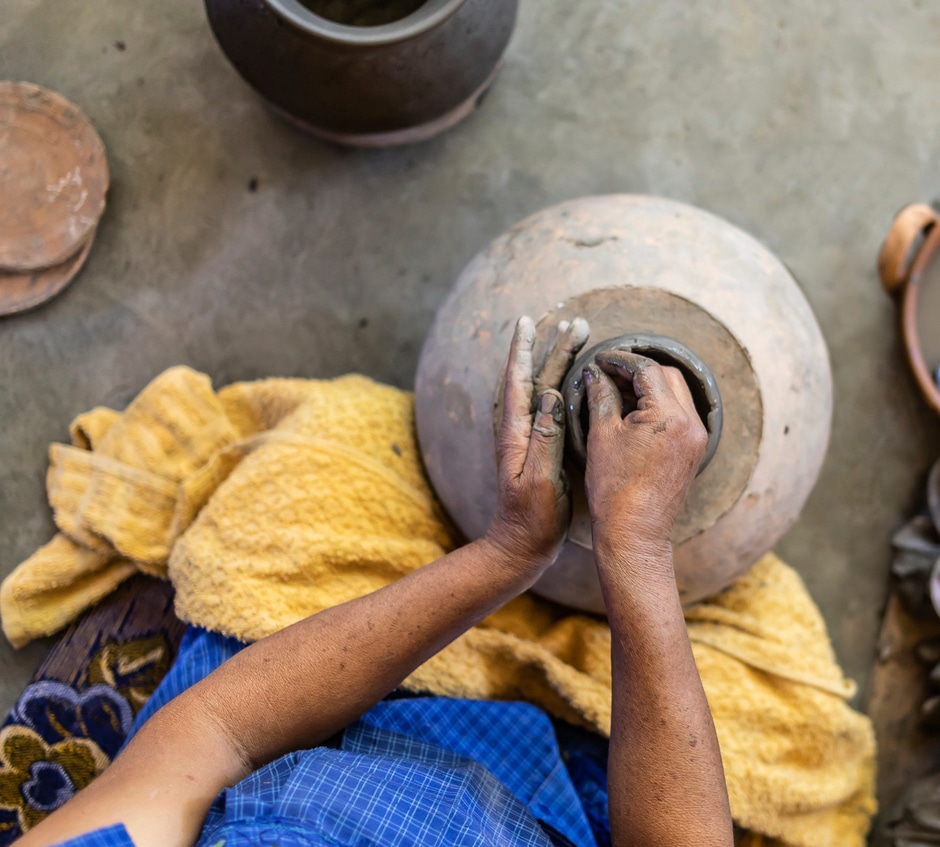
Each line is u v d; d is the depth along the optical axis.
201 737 0.90
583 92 1.78
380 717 1.22
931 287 1.70
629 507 0.86
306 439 1.33
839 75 1.81
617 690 0.87
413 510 1.34
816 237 1.79
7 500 1.62
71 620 1.50
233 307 1.70
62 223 1.60
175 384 1.53
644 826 0.82
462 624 0.98
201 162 1.70
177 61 1.70
